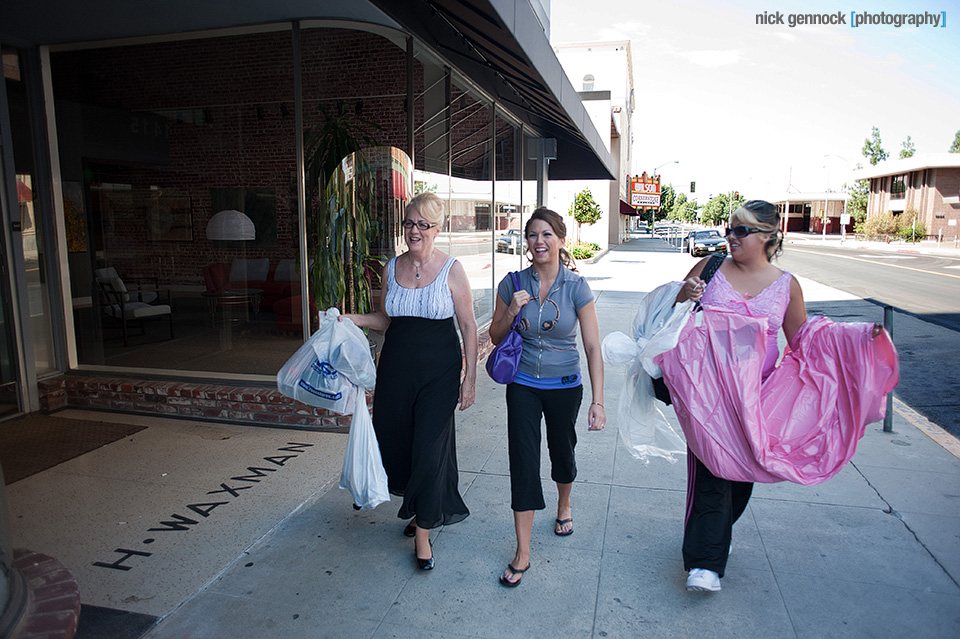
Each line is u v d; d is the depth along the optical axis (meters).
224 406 5.61
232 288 8.04
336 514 3.92
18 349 5.70
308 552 3.46
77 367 6.38
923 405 6.76
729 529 3.01
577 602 3.01
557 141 13.12
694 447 2.95
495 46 4.77
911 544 3.54
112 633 2.75
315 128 6.48
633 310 12.32
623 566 3.33
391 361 3.30
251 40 6.15
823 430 2.93
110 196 6.77
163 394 5.75
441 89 6.90
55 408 5.91
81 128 6.39
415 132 6.39
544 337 3.22
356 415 3.36
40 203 6.07
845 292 16.64
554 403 3.28
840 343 2.93
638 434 3.30
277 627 2.81
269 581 3.18
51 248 6.14
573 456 3.50
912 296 15.72
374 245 5.80
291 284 7.88
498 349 3.19
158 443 5.12
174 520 3.82
